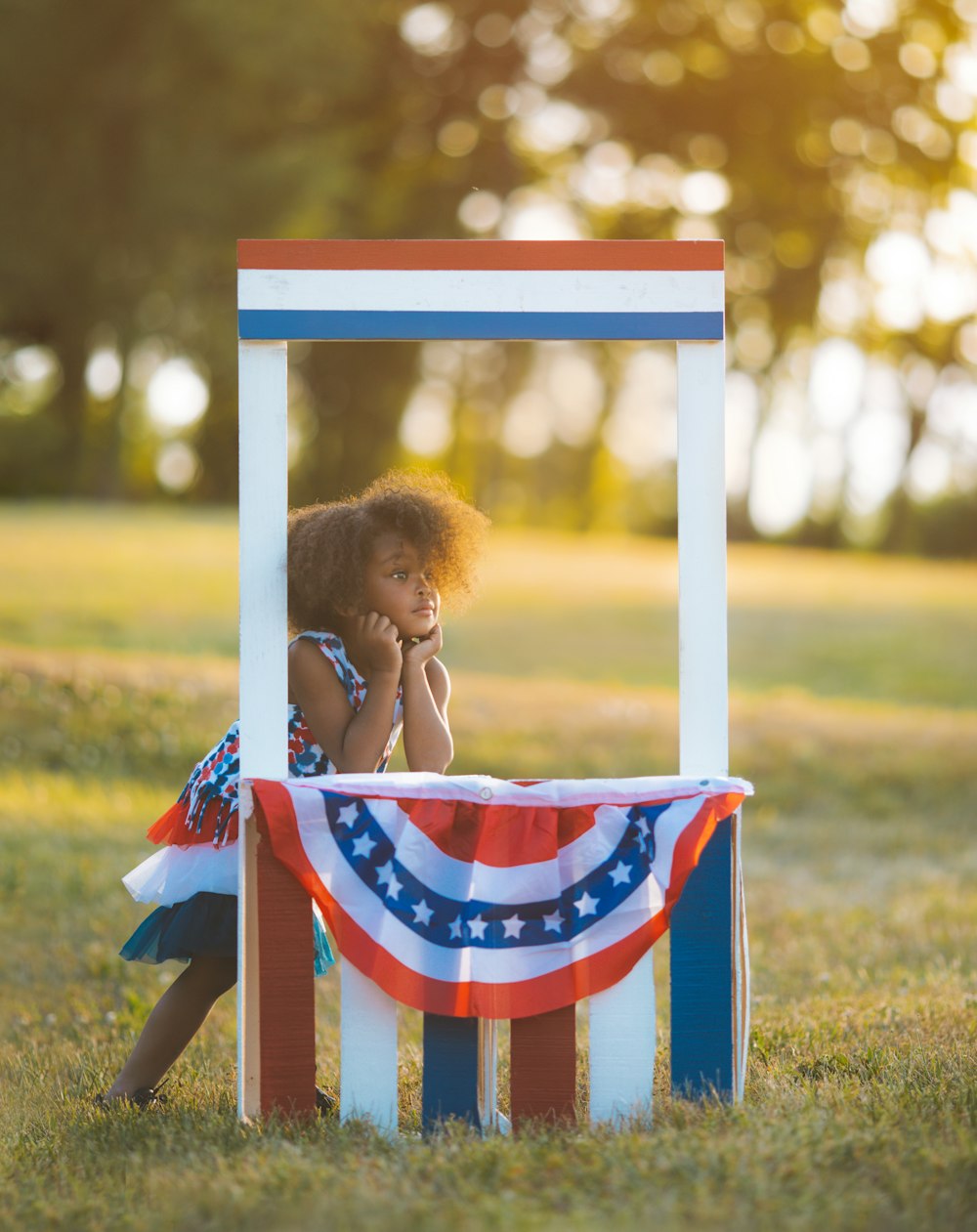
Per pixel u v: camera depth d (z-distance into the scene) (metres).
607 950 2.99
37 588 14.44
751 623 17.12
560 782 3.09
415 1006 2.94
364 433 27.09
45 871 6.31
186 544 18.52
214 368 24.58
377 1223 2.37
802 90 24.28
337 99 22.22
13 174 21.41
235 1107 3.26
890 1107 2.97
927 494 28.06
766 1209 2.38
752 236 25.72
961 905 6.23
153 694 9.80
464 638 15.59
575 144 25.19
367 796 3.01
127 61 20.36
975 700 13.68
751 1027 4.01
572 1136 2.85
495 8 24.06
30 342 25.36
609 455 31.97
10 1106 3.46
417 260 3.08
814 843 8.08
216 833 3.25
